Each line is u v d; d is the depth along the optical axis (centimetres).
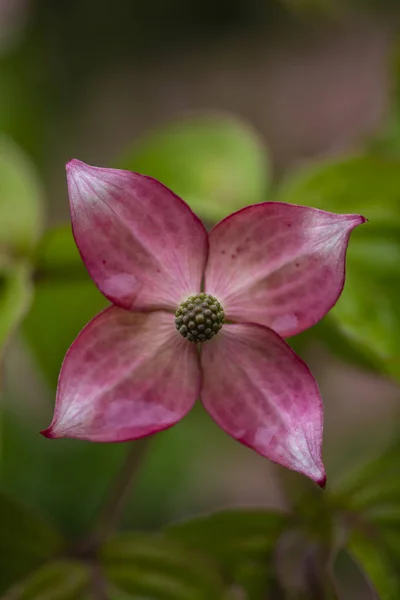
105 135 109
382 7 61
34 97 95
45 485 75
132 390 45
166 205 45
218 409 45
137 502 77
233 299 45
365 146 58
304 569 51
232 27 125
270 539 51
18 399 78
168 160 57
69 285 53
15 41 98
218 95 117
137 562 51
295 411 44
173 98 117
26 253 53
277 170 101
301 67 118
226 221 45
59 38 107
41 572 51
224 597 51
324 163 53
